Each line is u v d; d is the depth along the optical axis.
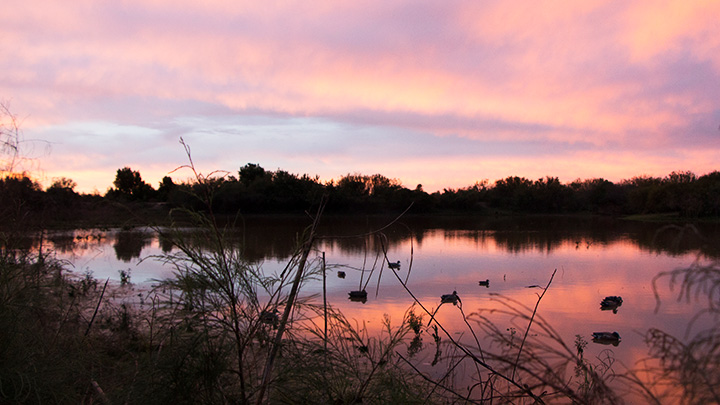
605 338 10.35
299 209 69.88
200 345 2.64
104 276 15.70
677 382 1.54
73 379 3.29
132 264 19.19
